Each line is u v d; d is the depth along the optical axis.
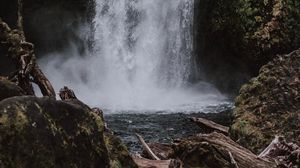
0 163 2.57
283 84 7.49
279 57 8.02
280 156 5.69
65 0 20.78
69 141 2.85
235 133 7.19
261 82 7.77
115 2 20.88
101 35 20.98
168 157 6.40
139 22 20.69
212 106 16.83
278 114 7.12
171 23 20.66
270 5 18.58
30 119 2.70
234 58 20.16
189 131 12.33
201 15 20.11
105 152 3.10
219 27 19.50
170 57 20.66
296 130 6.73
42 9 20.73
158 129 12.56
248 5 18.75
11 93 3.66
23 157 2.62
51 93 6.53
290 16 18.58
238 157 5.16
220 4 19.42
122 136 11.59
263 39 18.56
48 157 2.70
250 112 7.41
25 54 6.50
